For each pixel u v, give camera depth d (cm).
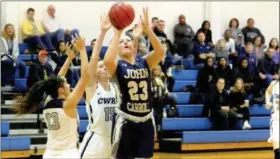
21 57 1145
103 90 540
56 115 430
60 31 1174
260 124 1132
